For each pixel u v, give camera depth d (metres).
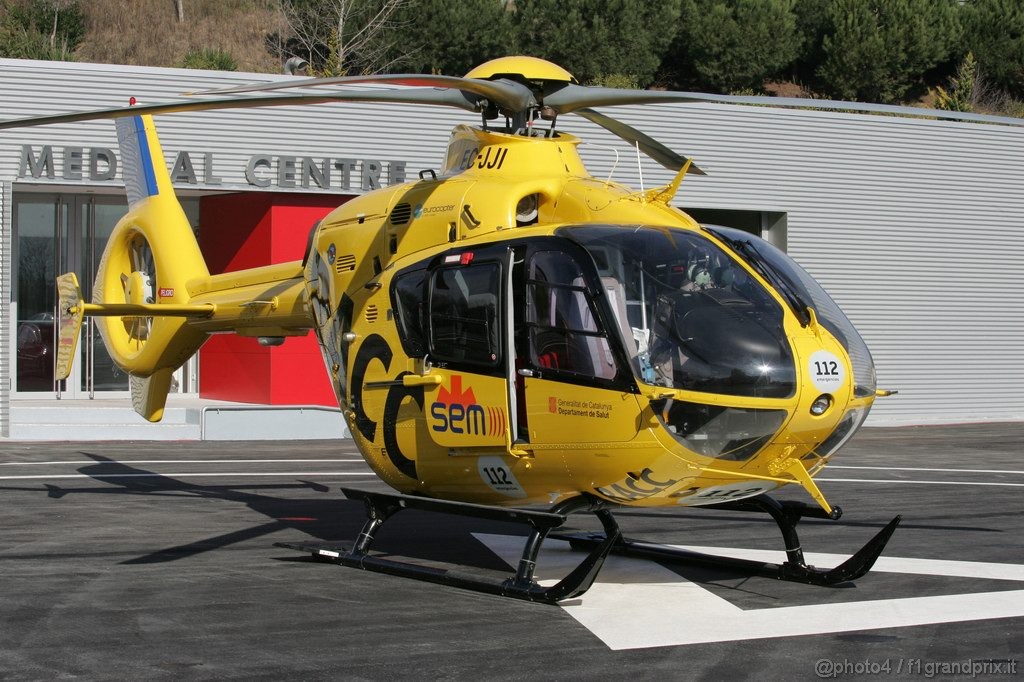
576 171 8.28
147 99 20.30
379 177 21.86
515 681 5.54
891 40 50.50
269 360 21.89
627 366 6.79
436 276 7.95
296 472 14.73
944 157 26.00
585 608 7.12
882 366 25.61
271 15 53.47
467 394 7.62
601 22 47.59
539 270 7.30
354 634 6.42
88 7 50.97
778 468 7.12
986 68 52.94
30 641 6.21
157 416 12.08
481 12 46.78
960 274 26.23
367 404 8.56
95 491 12.57
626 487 7.30
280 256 21.58
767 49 50.28
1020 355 26.86
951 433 22.72
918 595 7.55
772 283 7.25
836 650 6.15
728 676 5.64
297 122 21.30
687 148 23.97
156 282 11.82
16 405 21.84
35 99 19.55
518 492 7.83
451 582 7.66
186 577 7.98
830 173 25.08
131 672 5.64
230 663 5.80
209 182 20.69
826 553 9.12
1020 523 10.85
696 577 8.16
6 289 19.34
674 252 7.14
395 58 47.16
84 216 23.72
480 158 8.40
